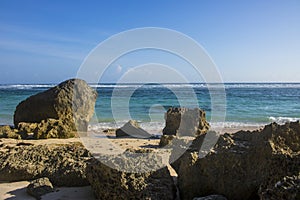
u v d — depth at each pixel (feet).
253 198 13.11
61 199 14.89
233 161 13.64
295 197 10.18
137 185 13.69
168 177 14.42
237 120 59.88
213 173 13.76
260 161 13.20
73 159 18.90
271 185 11.51
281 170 12.20
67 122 37.06
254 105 88.38
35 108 40.42
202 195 13.85
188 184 14.07
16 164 18.34
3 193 16.03
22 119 41.63
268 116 66.49
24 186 17.02
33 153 19.77
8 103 93.15
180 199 14.49
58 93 39.68
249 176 13.20
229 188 13.28
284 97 117.39
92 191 15.34
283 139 13.64
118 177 13.89
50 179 17.25
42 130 34.73
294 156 12.37
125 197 13.57
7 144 29.40
